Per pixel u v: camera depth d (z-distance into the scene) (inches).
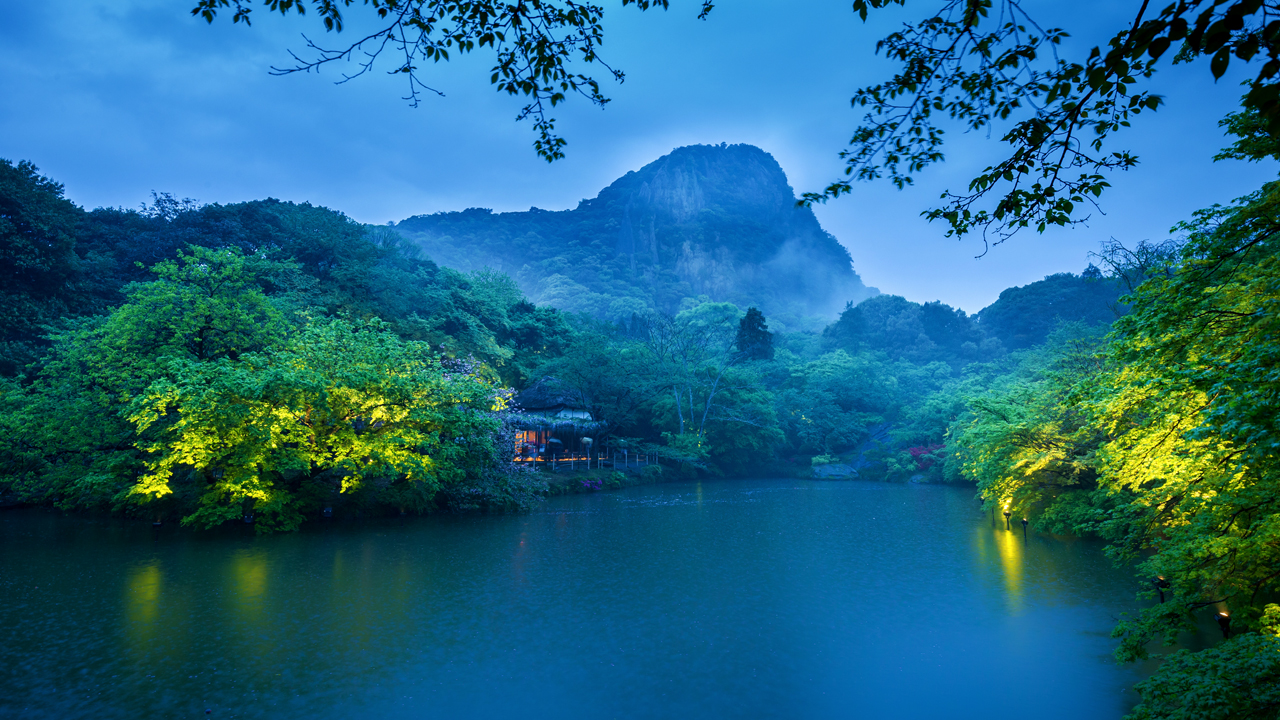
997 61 181.9
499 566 733.3
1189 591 372.8
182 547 818.2
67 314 1456.7
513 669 429.4
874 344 4092.0
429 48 216.2
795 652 462.3
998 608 564.1
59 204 1547.7
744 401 2319.1
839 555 802.8
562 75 232.8
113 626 506.6
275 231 1962.4
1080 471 890.1
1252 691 242.5
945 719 357.7
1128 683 400.8
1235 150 303.7
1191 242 325.4
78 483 975.6
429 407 1064.8
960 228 216.8
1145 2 133.1
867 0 193.8
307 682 404.2
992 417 1052.5
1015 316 4188.0
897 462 2129.7
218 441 885.2
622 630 509.0
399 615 544.1
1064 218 199.0
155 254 1748.3
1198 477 405.4
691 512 1231.5
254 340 1088.2
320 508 1042.7
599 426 1948.8
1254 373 208.7
